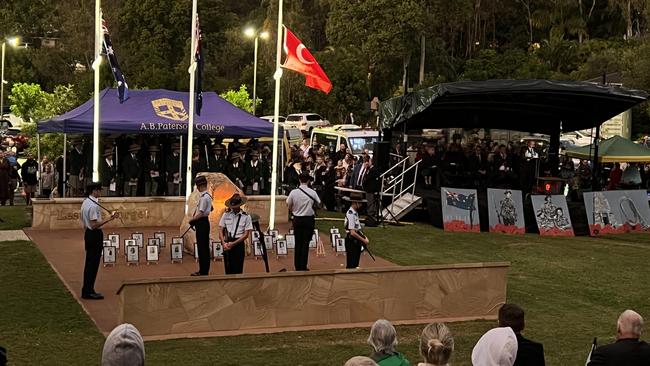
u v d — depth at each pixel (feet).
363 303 55.47
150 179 107.34
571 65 270.26
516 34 302.25
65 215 96.63
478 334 54.13
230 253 61.72
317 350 48.73
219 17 291.38
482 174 121.80
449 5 258.57
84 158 105.81
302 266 69.00
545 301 65.98
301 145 158.20
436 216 108.27
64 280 66.44
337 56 247.91
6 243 85.10
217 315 51.55
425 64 258.37
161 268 72.84
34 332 50.16
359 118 245.45
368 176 108.58
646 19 245.65
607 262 85.15
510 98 115.65
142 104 108.99
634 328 30.89
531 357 30.71
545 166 128.98
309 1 312.29
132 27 283.38
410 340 52.03
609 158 131.34
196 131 106.93
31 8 330.13
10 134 250.16
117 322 53.11
